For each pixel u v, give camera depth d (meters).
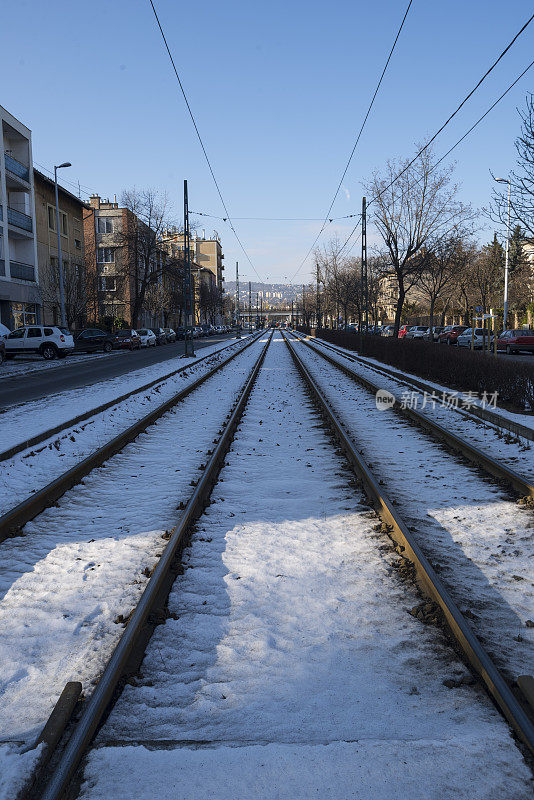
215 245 142.75
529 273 49.75
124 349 42.41
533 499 6.21
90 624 3.85
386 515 5.68
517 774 2.44
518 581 4.41
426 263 32.41
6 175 36.84
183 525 5.32
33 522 5.94
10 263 37.47
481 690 3.06
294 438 10.09
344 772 2.44
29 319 40.47
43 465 8.43
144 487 7.11
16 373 23.73
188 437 10.34
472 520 5.77
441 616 3.83
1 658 3.51
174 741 2.68
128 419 12.36
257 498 6.59
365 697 3.04
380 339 28.66
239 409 12.80
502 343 34.28
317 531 5.53
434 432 10.30
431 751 2.55
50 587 4.44
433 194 30.88
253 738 2.73
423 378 18.83
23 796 2.32
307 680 3.20
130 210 56.44
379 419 12.07
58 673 3.30
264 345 53.19
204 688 3.15
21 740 2.71
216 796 2.35
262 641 3.61
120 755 2.58
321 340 60.38
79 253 50.81
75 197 48.12
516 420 10.45
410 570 4.52
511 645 3.51
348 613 3.96
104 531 5.64
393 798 2.33
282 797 2.34
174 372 22.53
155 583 4.12
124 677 3.22
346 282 65.88
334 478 7.38
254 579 4.51
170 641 3.66
